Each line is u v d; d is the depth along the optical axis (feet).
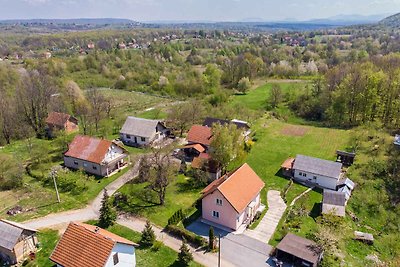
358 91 298.35
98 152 208.33
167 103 397.19
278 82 471.21
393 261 137.18
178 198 180.65
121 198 177.17
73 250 117.29
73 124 290.76
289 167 209.77
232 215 151.12
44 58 556.92
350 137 263.08
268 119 323.57
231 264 131.64
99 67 534.78
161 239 145.79
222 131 201.57
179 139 267.59
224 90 414.41
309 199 183.21
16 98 290.97
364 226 164.96
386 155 226.38
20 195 183.32
